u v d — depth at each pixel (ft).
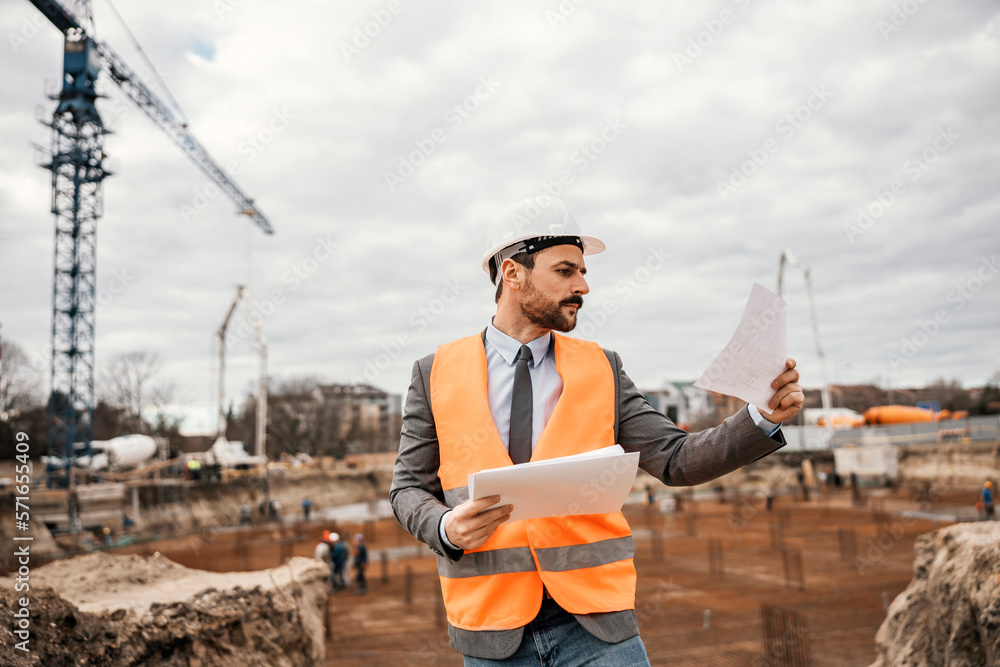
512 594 5.41
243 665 17.01
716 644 33.65
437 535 5.17
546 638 5.38
